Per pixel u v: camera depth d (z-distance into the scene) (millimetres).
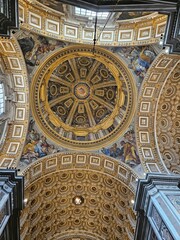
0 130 17859
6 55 15992
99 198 23594
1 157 17828
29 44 16016
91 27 16750
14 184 15328
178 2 9352
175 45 11039
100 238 25516
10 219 15477
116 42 16781
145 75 17766
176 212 12875
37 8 14922
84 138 21172
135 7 9352
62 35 16391
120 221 22297
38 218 22266
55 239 25312
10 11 10203
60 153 19875
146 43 15875
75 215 25281
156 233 13656
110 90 23141
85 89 24062
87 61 22594
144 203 15945
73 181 22688
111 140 20203
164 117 20422
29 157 18484
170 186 15477
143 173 17984
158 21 15055
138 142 19156
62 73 22953
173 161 20078
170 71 17500
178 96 20031
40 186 20891
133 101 19094
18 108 18328
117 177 19859
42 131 19641
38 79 18406
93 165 20703
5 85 16938
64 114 23219
